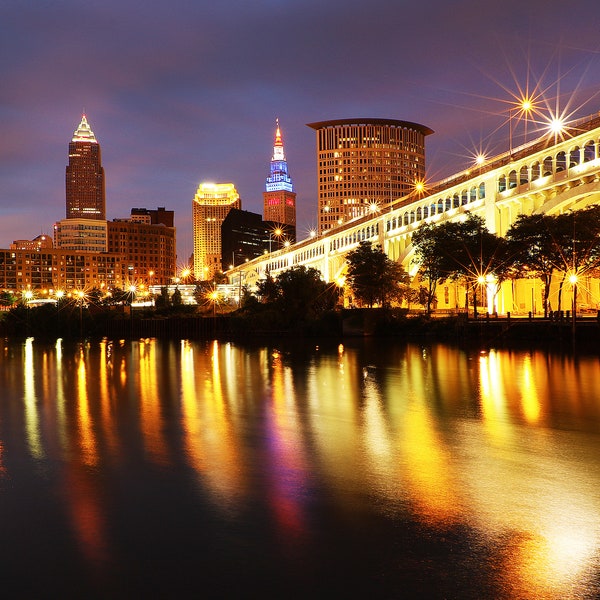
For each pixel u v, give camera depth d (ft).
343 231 509.35
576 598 31.86
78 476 56.29
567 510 44.21
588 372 131.75
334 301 329.52
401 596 32.37
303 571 35.37
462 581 33.78
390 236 425.28
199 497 48.83
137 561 37.19
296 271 331.16
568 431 72.08
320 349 220.43
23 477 56.34
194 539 40.16
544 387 109.81
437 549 37.81
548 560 36.09
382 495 48.21
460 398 98.53
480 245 262.67
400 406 91.56
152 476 55.57
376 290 300.81
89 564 36.94
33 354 239.09
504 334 234.38
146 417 87.97
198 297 573.74
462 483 51.11
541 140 285.84
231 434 73.72
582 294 328.08
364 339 266.98
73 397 111.86
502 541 38.83
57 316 416.67
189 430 77.20
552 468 55.57
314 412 88.17
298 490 50.01
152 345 290.35
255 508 45.83
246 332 327.67
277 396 106.42
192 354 223.71
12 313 433.89
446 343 230.48
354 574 34.86
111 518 44.52
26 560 37.68
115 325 413.18
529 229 235.81
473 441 67.00
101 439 72.90
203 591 33.40
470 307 365.20
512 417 81.41
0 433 77.51
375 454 61.62
